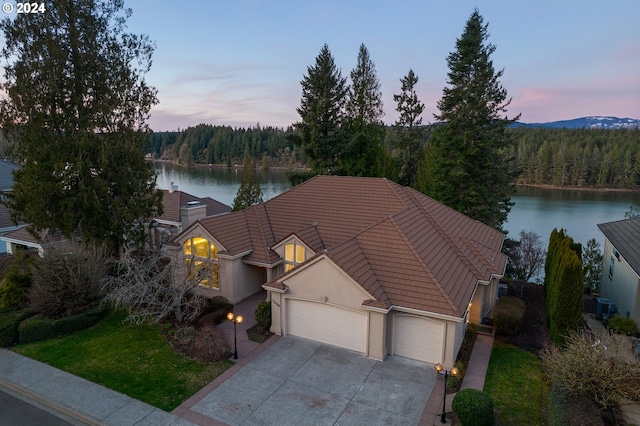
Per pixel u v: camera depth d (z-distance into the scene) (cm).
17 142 2142
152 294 1705
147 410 1185
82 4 2158
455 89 3269
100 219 2245
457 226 2202
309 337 1631
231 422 1131
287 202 2366
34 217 2117
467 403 1048
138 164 2386
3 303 1842
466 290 1548
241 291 2034
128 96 2347
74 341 1653
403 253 1625
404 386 1308
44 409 1220
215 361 1466
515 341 1667
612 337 1238
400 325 1483
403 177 4562
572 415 970
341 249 1606
